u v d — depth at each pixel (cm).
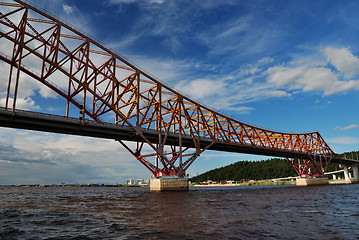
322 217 2252
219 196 5084
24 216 2462
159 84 6969
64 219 2244
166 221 2045
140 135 6247
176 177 6838
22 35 4816
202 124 8062
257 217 2242
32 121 4781
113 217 2305
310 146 13088
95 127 5569
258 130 10312
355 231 1675
